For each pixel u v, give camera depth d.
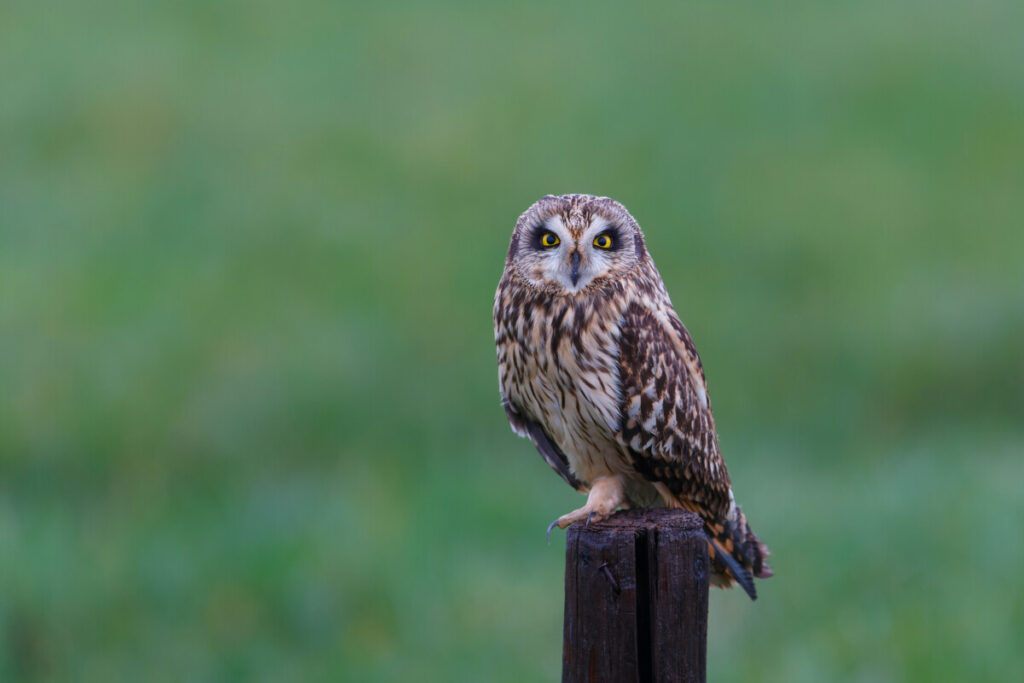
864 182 23.47
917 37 30.52
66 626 9.49
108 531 11.33
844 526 10.52
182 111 26.81
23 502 12.53
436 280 19.02
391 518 11.27
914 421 15.02
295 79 28.89
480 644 9.29
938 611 9.12
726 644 9.09
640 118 26.78
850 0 34.03
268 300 18.28
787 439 14.31
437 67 29.81
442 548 10.64
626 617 4.32
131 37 30.97
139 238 20.83
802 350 16.72
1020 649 8.57
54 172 23.88
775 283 19.33
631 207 22.59
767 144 25.31
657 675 4.36
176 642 9.45
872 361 16.17
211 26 32.41
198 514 11.95
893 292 18.38
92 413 14.62
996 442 13.66
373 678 8.94
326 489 12.64
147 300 18.11
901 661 8.60
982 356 16.05
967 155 24.59
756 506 11.45
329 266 19.64
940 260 19.75
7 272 18.94
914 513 10.63
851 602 9.51
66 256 19.91
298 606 9.69
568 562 4.41
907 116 26.81
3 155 24.34
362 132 26.14
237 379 15.45
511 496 11.87
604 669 4.35
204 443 14.30
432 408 15.19
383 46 31.00
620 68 29.61
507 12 33.94
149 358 16.08
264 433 14.47
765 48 30.53
